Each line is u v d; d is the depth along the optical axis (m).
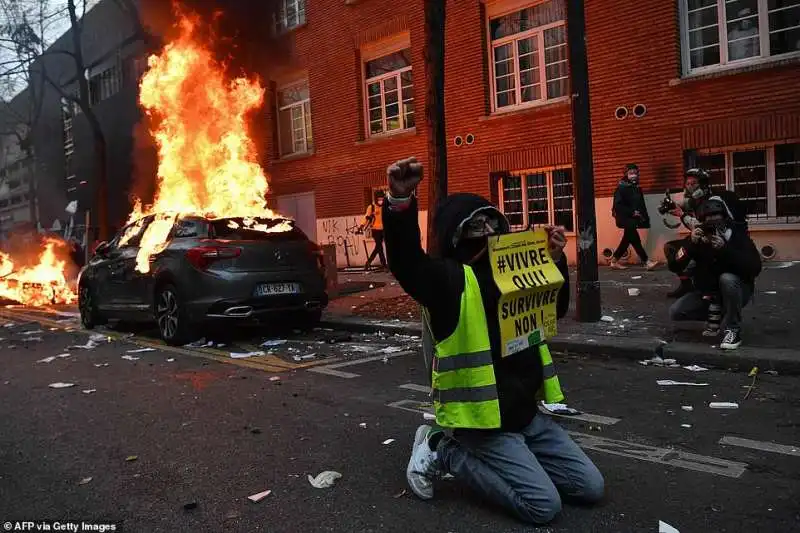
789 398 4.80
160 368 6.99
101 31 26.98
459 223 3.00
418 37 15.14
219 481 3.73
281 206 19.55
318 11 17.59
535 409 3.20
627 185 11.29
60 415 5.27
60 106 31.48
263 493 3.53
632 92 11.88
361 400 5.36
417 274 2.81
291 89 19.27
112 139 26.89
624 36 11.91
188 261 8.00
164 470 3.94
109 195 27.28
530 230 3.24
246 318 7.95
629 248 12.12
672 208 6.55
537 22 13.38
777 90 10.38
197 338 8.36
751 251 5.84
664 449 3.93
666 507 3.16
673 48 11.38
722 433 4.15
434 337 3.01
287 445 4.30
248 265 7.98
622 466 3.70
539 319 3.21
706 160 11.45
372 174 16.56
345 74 17.05
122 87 25.92
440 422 3.01
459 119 14.52
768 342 6.02
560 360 6.39
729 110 10.85
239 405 5.34
